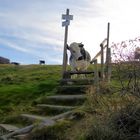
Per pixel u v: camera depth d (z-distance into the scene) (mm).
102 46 18250
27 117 15828
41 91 20719
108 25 19016
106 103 12539
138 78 12023
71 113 14359
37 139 12977
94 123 11930
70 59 21594
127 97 12039
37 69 35125
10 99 20281
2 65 40938
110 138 11281
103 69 17734
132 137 11133
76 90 18188
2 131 15039
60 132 12844
